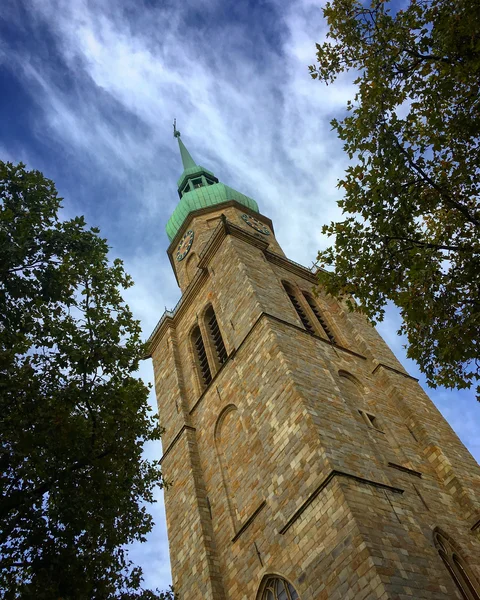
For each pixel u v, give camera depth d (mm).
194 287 42344
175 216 56719
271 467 25172
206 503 29859
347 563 19281
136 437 19828
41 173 21359
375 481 23156
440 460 28406
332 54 19125
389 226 17891
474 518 25500
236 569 25062
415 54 17781
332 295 18984
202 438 33156
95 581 16875
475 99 17312
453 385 18312
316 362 29938
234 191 57812
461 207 17047
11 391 16703
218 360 37031
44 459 16906
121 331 20312
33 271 19281
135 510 19391
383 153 17734
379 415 30469
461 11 16641
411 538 20984
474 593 21484
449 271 17797
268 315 31469
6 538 16078
